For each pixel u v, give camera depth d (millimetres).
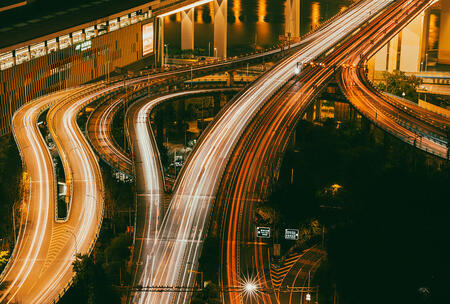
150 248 166125
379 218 157625
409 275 138875
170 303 143500
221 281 155375
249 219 182500
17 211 183000
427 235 146000
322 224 183750
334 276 154625
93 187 197500
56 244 165375
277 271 161750
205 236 171875
